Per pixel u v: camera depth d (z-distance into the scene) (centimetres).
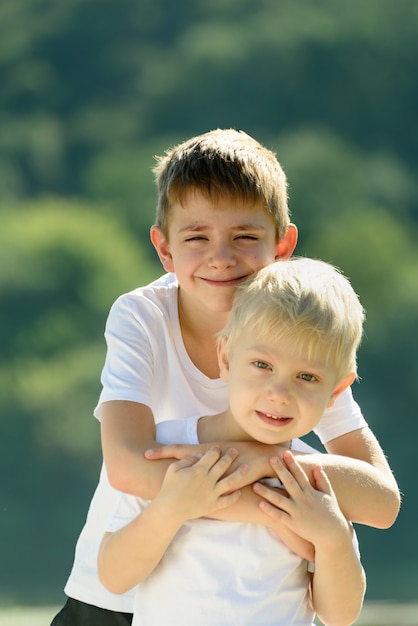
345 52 5891
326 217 5472
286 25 5916
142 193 5578
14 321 5012
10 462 4638
